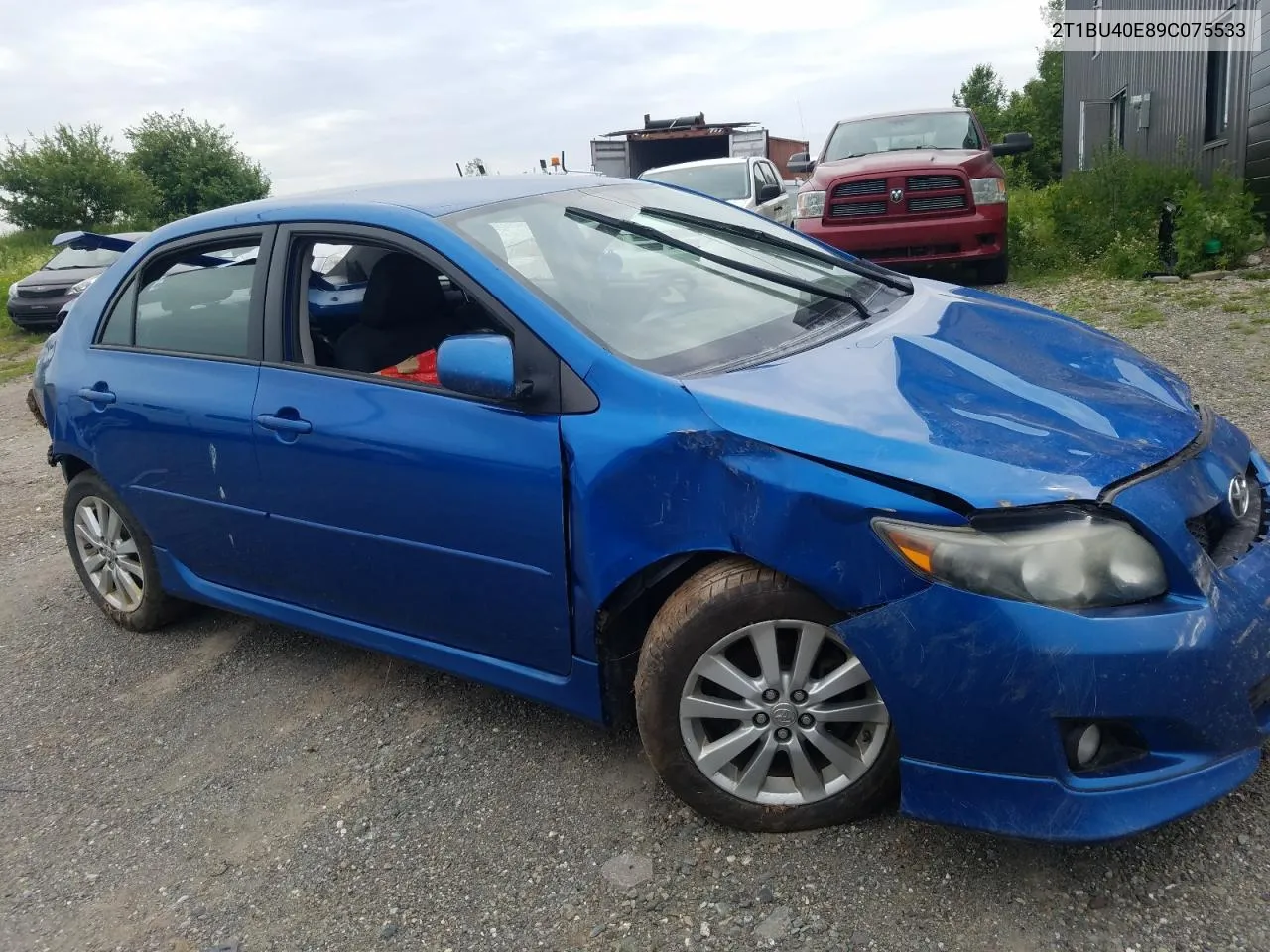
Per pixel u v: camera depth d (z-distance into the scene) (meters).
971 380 2.66
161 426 3.71
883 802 2.62
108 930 2.68
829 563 2.33
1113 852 2.44
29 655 4.42
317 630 3.60
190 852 2.96
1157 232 10.00
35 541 6.00
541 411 2.73
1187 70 13.28
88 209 41.56
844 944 2.27
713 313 3.03
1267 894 2.25
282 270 3.43
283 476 3.34
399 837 2.88
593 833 2.78
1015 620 2.15
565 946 2.40
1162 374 2.97
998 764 2.25
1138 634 2.12
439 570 3.03
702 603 2.52
